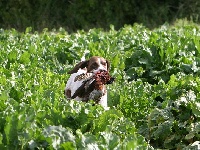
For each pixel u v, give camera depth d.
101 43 20.64
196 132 11.25
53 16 48.12
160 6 46.78
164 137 11.70
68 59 19.14
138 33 23.67
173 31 25.23
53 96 11.62
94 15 47.19
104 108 11.40
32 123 8.81
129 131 10.59
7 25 48.44
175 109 12.04
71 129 9.55
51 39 22.91
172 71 17.44
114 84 14.82
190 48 19.30
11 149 8.37
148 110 13.07
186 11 45.75
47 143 8.42
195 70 17.06
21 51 19.05
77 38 22.66
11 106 9.24
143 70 17.59
